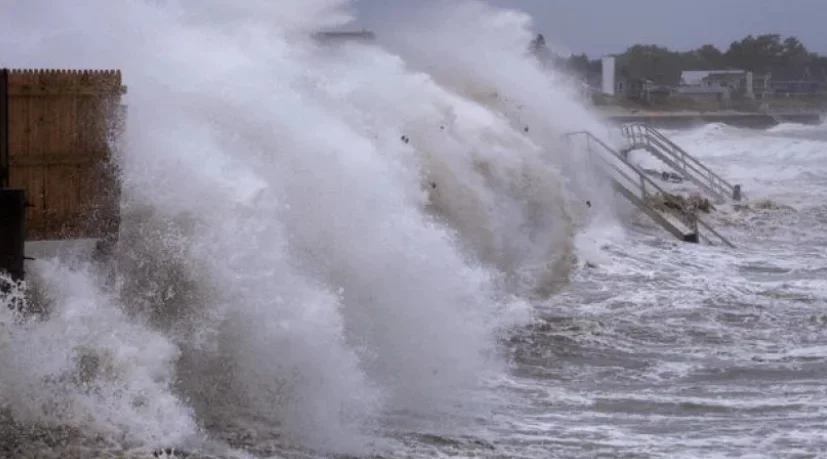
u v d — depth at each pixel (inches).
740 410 1897.1
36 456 1379.2
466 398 1905.8
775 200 5329.7
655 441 1718.8
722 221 4503.0
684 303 2765.7
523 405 1894.7
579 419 1827.0
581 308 2682.1
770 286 3026.6
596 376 2111.2
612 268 3201.3
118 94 1660.9
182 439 1494.8
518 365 2158.0
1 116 1546.5
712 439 1734.7
